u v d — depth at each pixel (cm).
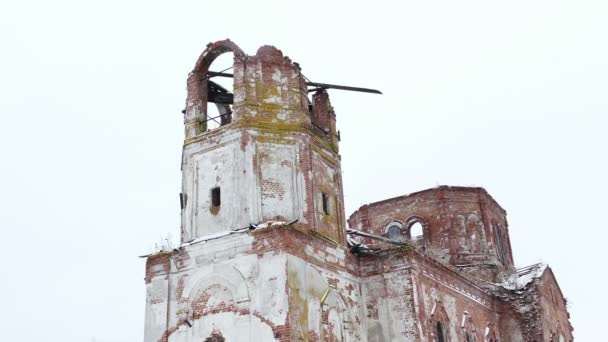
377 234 3934
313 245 2272
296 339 2025
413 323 2400
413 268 2492
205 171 2412
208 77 2655
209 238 2266
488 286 3391
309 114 2545
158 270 2344
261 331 2050
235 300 2133
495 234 3959
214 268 2223
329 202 2484
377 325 2469
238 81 2453
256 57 2494
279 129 2392
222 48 2577
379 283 2520
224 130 2409
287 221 2269
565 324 3769
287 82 2491
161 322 2256
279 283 2072
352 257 2525
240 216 2244
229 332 2112
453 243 3734
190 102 2566
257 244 2156
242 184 2286
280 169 2338
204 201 2369
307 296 2152
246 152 2327
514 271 3688
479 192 3900
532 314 3328
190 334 2194
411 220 3875
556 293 3759
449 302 2795
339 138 2694
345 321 2369
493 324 3269
